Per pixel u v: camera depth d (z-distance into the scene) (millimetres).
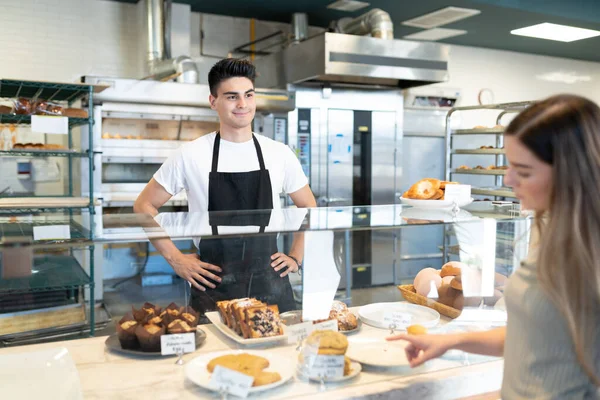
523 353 1044
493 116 6934
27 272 1409
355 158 5184
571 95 1012
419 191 1995
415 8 5082
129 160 4180
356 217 1756
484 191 4879
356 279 1675
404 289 1749
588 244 939
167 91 4176
